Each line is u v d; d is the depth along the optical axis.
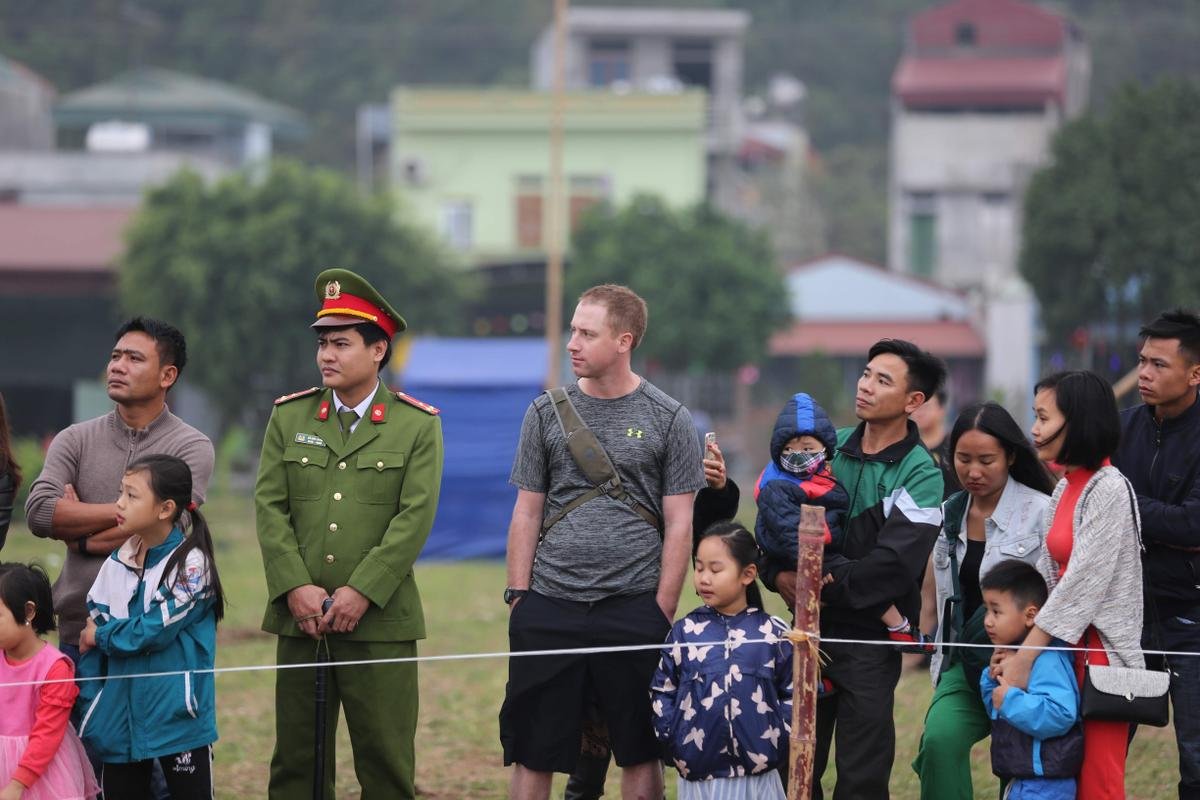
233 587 29.30
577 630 11.19
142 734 10.90
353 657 11.39
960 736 10.85
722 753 10.63
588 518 11.31
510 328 75.56
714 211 72.56
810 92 132.75
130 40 125.00
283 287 62.12
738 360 69.94
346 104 123.00
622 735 11.22
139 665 11.02
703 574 10.85
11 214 73.19
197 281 60.88
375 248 64.81
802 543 10.16
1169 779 14.19
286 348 62.50
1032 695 10.31
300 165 65.38
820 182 113.69
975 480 11.14
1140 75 119.06
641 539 11.36
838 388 65.50
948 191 96.94
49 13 128.25
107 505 11.71
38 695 10.79
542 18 132.25
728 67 104.19
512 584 11.49
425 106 89.12
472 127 89.19
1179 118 54.06
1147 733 15.88
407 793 11.52
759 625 10.89
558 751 11.21
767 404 79.69
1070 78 102.88
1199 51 119.31
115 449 12.13
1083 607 10.32
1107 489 10.51
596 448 11.35
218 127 101.12
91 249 70.25
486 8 133.00
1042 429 10.66
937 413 16.56
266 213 63.03
